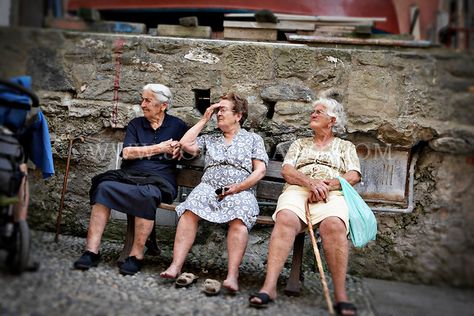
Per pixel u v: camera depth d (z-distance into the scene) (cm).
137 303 328
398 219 448
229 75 468
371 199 454
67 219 475
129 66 475
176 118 441
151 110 427
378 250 446
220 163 411
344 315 329
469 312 343
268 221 389
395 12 544
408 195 448
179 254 379
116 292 343
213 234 454
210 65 470
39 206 474
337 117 408
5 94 352
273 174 434
